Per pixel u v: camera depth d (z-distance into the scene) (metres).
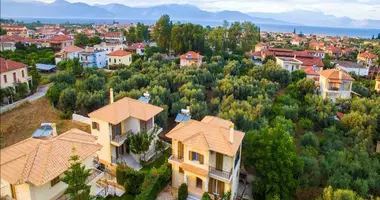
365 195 29.34
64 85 50.59
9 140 34.91
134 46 105.69
